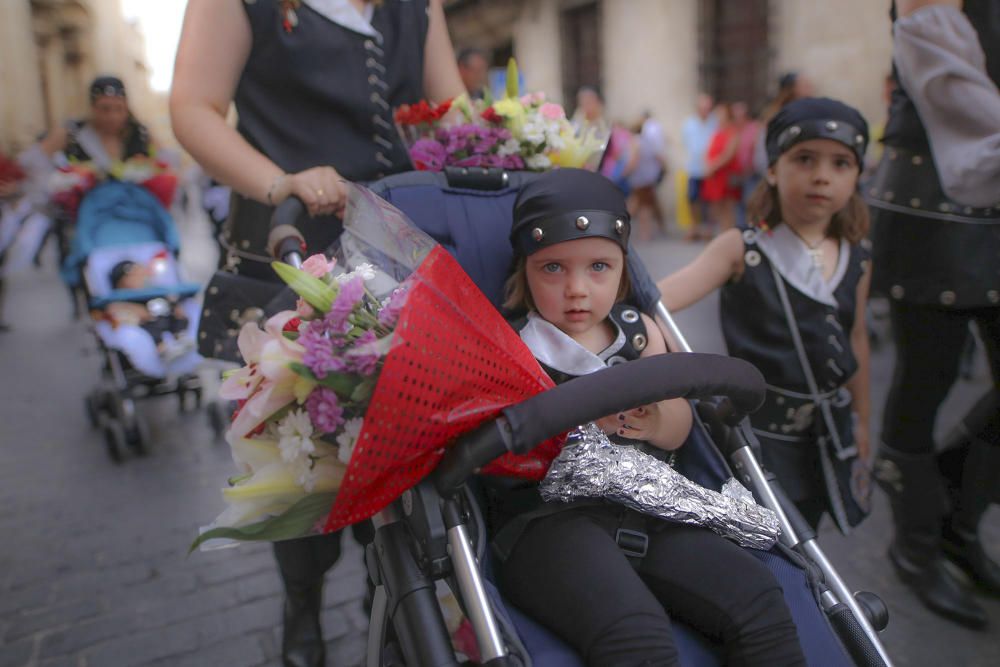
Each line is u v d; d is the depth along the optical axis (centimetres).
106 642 260
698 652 133
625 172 1214
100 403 453
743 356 221
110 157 445
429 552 124
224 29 199
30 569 308
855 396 236
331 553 224
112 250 436
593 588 129
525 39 1745
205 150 196
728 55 1302
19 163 519
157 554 319
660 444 158
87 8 2998
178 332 441
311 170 183
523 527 143
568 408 119
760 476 162
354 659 249
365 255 135
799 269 215
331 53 203
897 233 248
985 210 232
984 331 254
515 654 121
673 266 923
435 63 235
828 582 150
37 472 410
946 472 270
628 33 1447
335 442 123
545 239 151
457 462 121
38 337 775
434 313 123
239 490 119
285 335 126
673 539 142
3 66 2044
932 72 220
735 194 1111
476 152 191
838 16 1029
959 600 256
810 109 209
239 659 250
